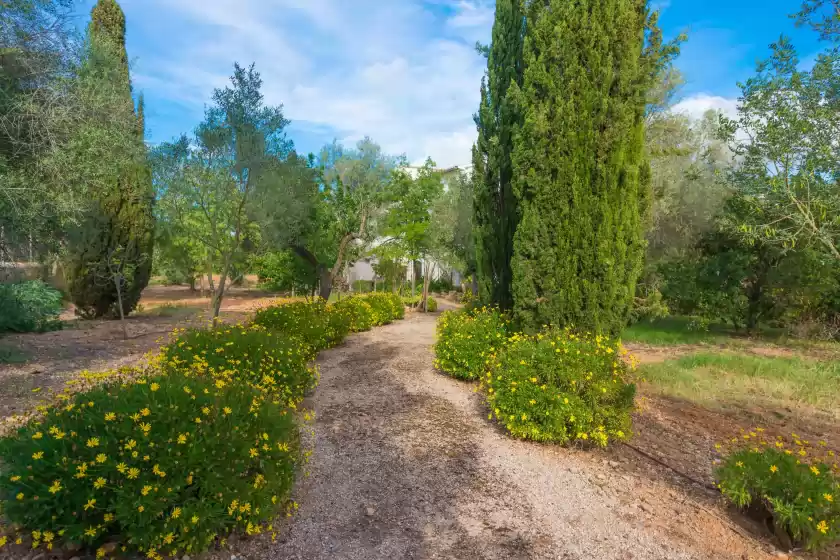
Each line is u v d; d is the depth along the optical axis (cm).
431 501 317
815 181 634
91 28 1066
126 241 1144
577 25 552
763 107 678
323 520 287
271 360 481
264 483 259
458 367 631
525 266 575
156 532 224
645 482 356
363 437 428
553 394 413
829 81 650
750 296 1134
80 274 1095
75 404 257
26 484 219
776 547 275
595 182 548
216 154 832
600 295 547
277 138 888
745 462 311
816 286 1029
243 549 251
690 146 1109
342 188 1484
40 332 963
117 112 762
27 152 617
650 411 535
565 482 352
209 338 501
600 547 267
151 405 247
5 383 560
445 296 2495
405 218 1634
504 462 384
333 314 920
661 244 1116
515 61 695
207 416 261
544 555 258
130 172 1041
